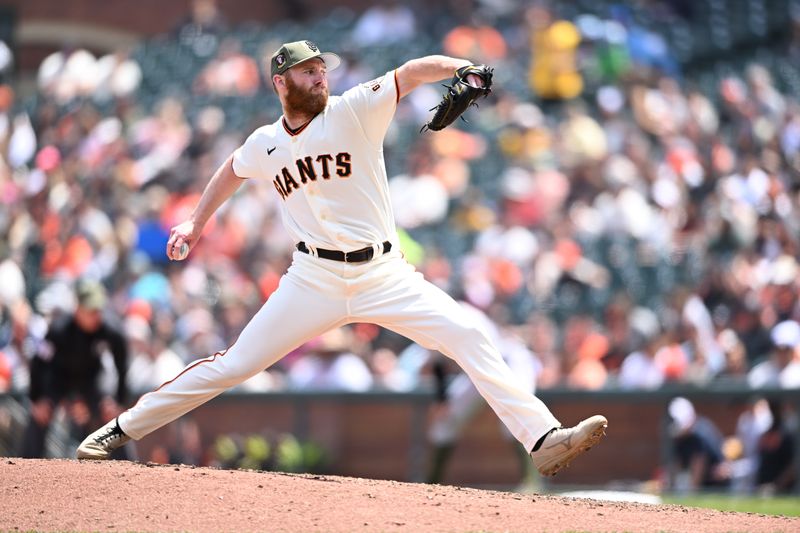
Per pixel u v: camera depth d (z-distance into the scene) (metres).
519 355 34.50
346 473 37.25
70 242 50.41
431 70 17.77
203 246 50.56
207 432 37.78
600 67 65.69
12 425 35.91
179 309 44.56
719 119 63.75
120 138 64.31
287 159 18.53
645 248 50.12
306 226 18.72
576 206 52.50
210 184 19.66
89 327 30.77
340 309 18.69
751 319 40.34
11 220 54.84
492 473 37.25
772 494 34.81
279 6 98.38
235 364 19.17
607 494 30.98
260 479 18.55
